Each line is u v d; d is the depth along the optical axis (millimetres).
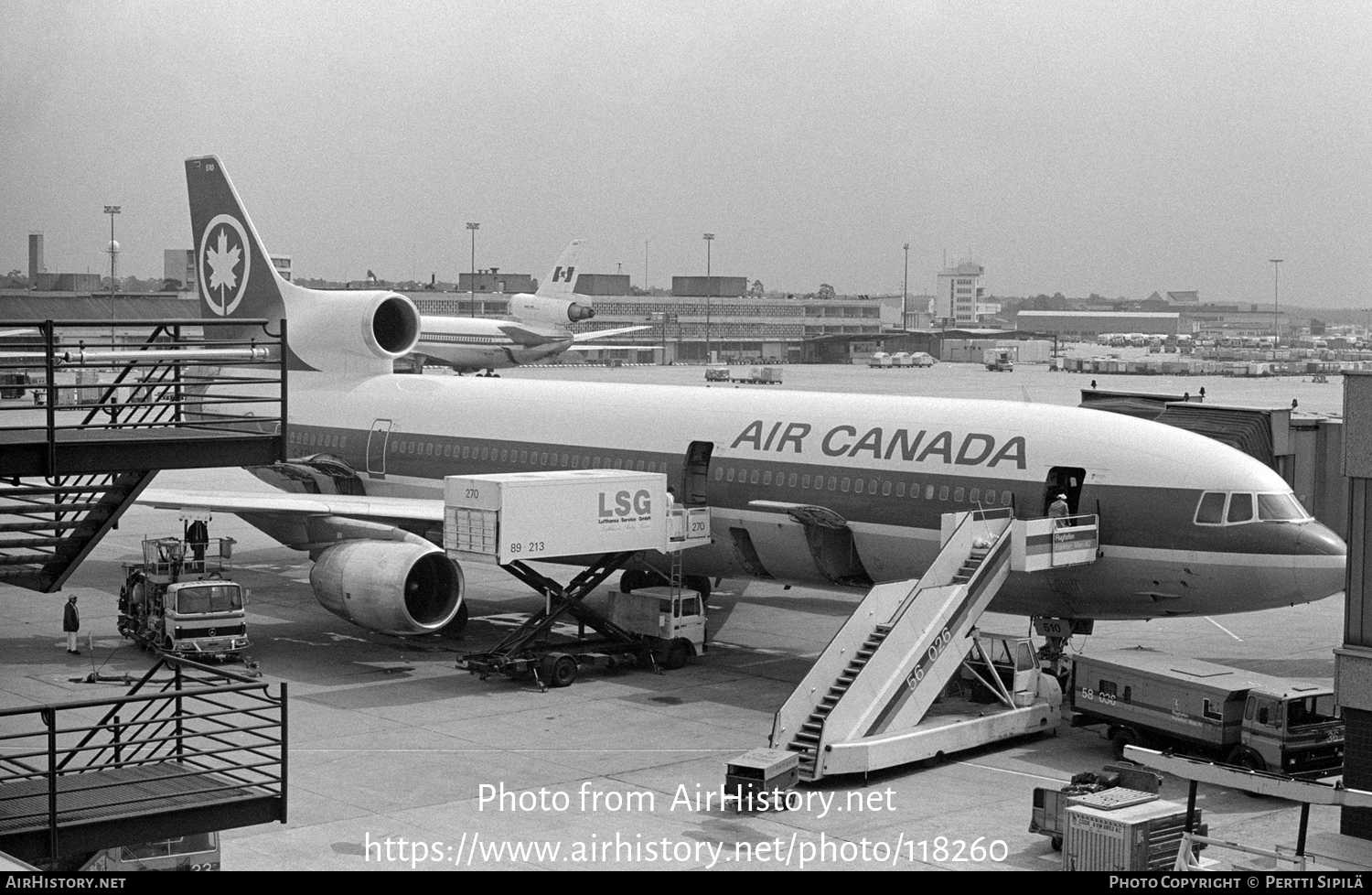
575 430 40250
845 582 35250
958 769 27656
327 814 23859
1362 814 23156
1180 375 173625
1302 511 29875
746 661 36688
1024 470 31406
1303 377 171875
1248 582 29219
